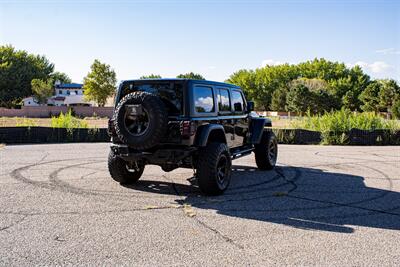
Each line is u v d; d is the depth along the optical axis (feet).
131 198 22.61
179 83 23.03
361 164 37.73
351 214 19.63
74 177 28.94
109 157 25.76
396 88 215.72
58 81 345.31
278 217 18.99
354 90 273.75
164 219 18.44
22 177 28.78
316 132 61.67
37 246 14.74
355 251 14.53
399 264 13.39
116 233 16.31
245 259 13.69
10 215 18.81
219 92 26.43
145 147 22.33
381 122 65.41
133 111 22.26
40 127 58.80
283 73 320.09
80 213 19.27
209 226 17.43
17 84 276.00
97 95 215.51
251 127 31.65
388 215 19.48
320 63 320.29
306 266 13.16
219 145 23.71
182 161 23.95
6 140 56.29
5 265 13.00
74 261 13.38
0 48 294.87
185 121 22.22
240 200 22.47
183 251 14.39
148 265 13.12
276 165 36.78
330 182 28.30
